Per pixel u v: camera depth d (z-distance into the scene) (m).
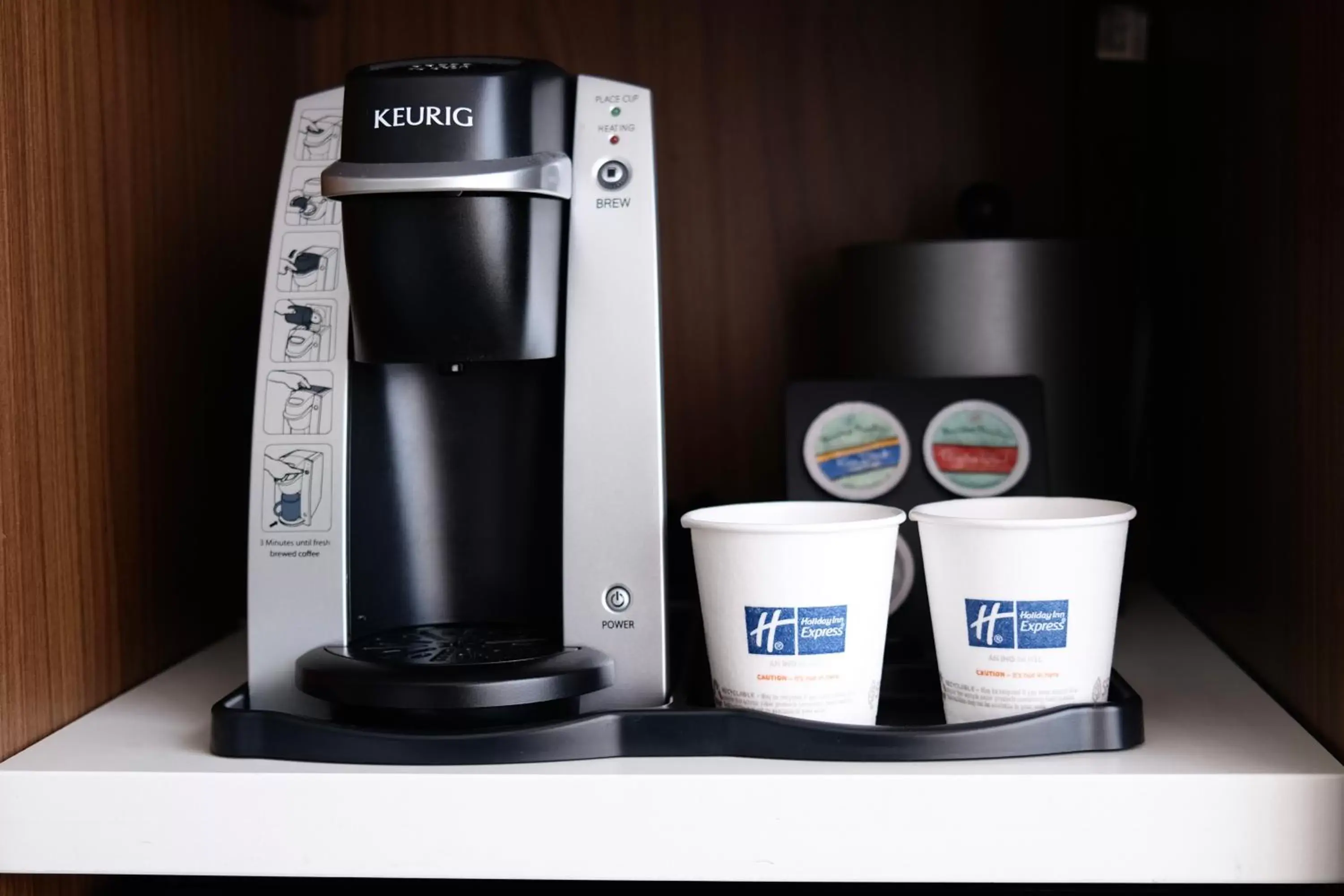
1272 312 0.65
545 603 0.66
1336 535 0.55
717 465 0.99
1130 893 0.69
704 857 0.54
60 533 0.64
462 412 0.66
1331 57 0.55
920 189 0.98
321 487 0.62
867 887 0.71
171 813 0.55
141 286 0.74
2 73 0.59
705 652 0.72
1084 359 0.80
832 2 0.97
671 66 0.98
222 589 0.87
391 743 0.56
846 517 0.62
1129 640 0.78
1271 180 0.65
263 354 0.63
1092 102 0.94
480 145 0.57
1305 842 0.52
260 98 0.93
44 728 0.62
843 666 0.57
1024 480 0.70
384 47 0.99
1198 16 0.82
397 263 0.58
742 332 0.99
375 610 0.65
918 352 0.81
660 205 0.99
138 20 0.74
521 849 0.54
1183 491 0.87
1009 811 0.53
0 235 0.59
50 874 0.62
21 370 0.60
